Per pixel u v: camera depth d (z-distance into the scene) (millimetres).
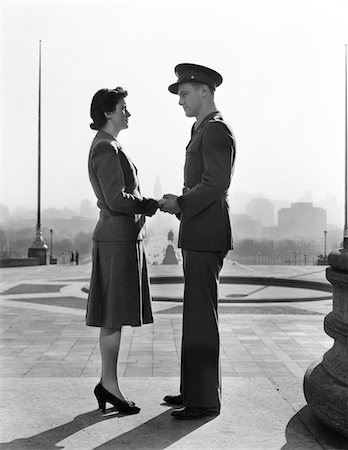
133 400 3938
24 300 13086
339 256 3338
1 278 19922
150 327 9195
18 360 6715
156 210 3721
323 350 7309
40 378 4488
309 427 3406
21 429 3379
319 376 3393
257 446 3119
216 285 3762
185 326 3701
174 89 4059
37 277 20406
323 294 14133
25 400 3914
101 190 3752
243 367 6340
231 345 7652
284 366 6387
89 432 3336
